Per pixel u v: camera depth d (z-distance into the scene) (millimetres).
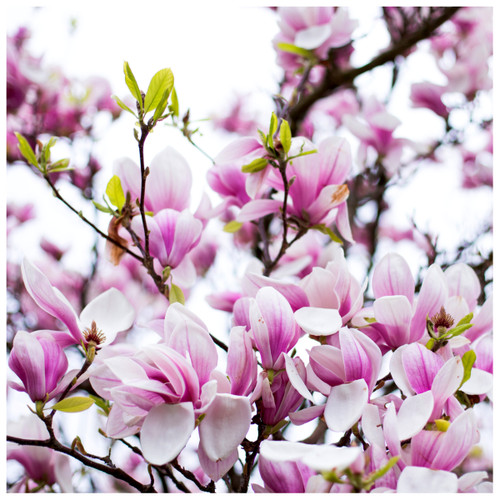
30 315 2904
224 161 1481
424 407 1029
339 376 1106
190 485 1421
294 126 2631
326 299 1218
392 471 1017
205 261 2879
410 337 1193
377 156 2637
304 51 2184
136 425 1125
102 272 2826
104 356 1276
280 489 1057
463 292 1323
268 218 2219
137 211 1512
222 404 998
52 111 2918
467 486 993
